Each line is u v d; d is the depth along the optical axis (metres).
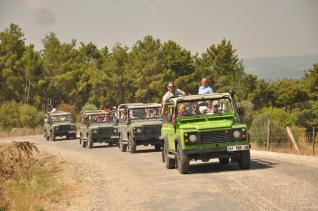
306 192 13.60
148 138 32.81
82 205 15.16
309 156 24.59
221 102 20.53
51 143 51.81
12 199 16.12
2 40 126.25
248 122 47.88
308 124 92.94
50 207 15.48
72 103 118.88
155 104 34.69
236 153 19.12
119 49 111.94
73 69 124.50
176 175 19.19
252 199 13.13
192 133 18.92
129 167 23.88
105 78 107.69
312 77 106.12
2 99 120.38
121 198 15.39
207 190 15.15
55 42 134.00
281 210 11.58
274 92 102.44
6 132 79.12
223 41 116.69
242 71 74.19
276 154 26.41
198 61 119.44
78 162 28.98
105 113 43.16
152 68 106.12
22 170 22.92
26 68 119.38
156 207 13.35
